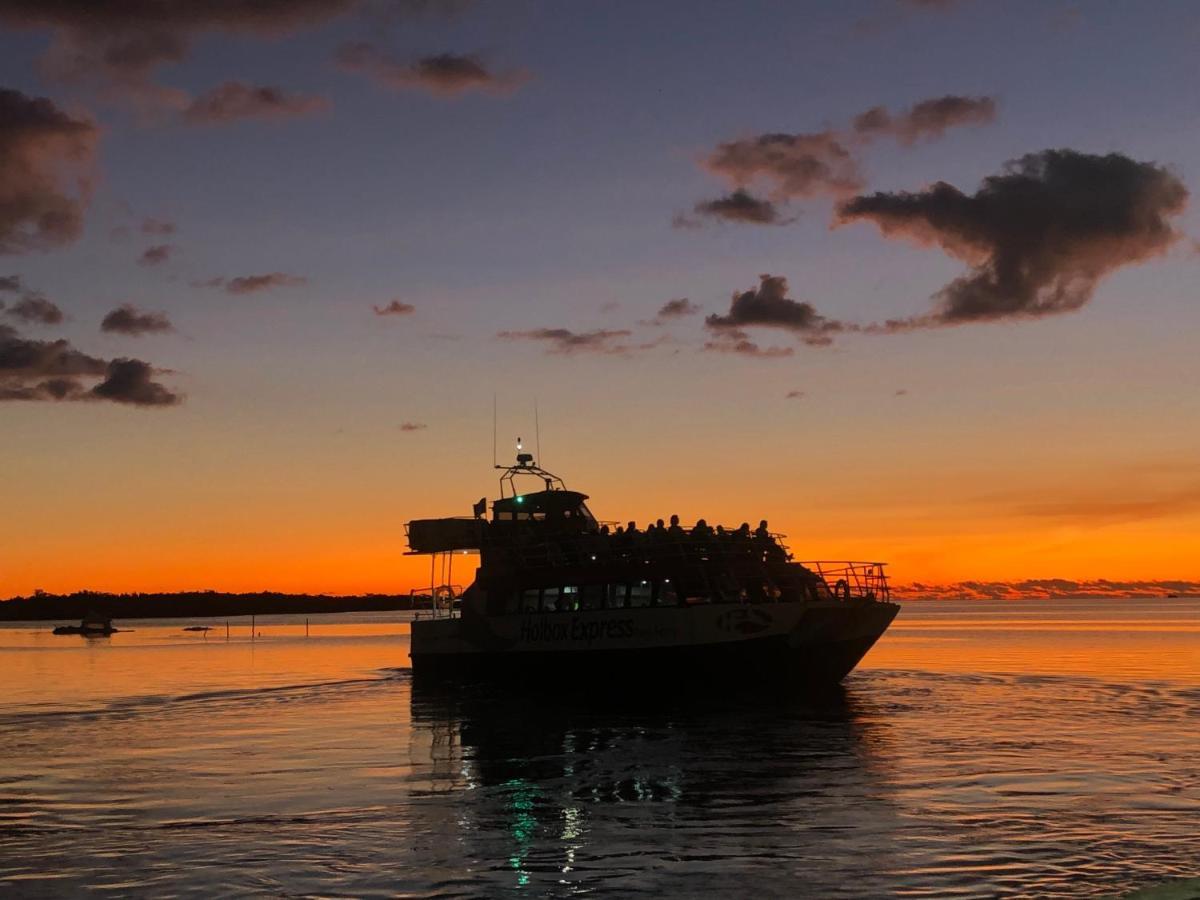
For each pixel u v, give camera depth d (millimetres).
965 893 18594
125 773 31922
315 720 45000
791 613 44312
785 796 26766
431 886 19484
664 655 45719
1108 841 21875
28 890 19703
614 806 25938
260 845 22531
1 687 66375
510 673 51594
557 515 55250
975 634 140375
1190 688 53750
